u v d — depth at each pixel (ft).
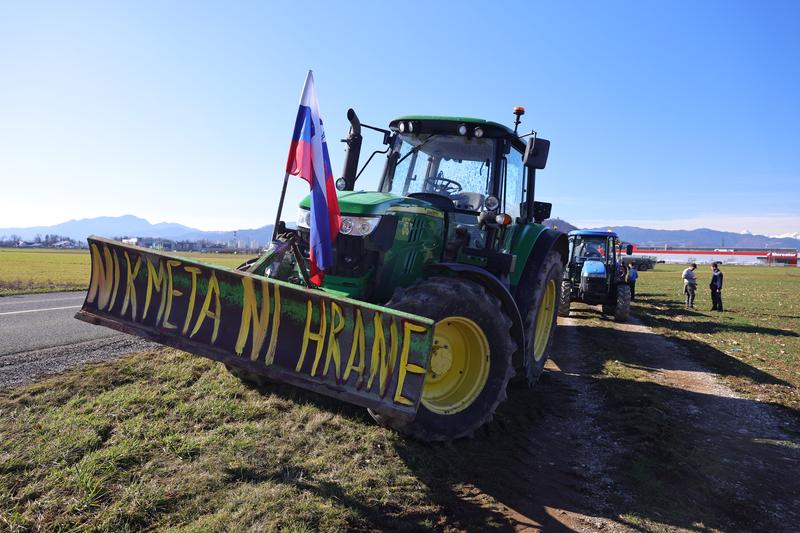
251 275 10.51
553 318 20.75
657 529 9.28
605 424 14.66
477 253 14.93
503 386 12.75
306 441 11.09
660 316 44.32
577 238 44.70
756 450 13.43
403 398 9.53
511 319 13.75
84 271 81.71
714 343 30.27
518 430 13.74
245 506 8.36
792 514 10.18
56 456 9.55
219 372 15.20
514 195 18.30
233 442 10.63
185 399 13.05
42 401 12.54
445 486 10.03
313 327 10.18
